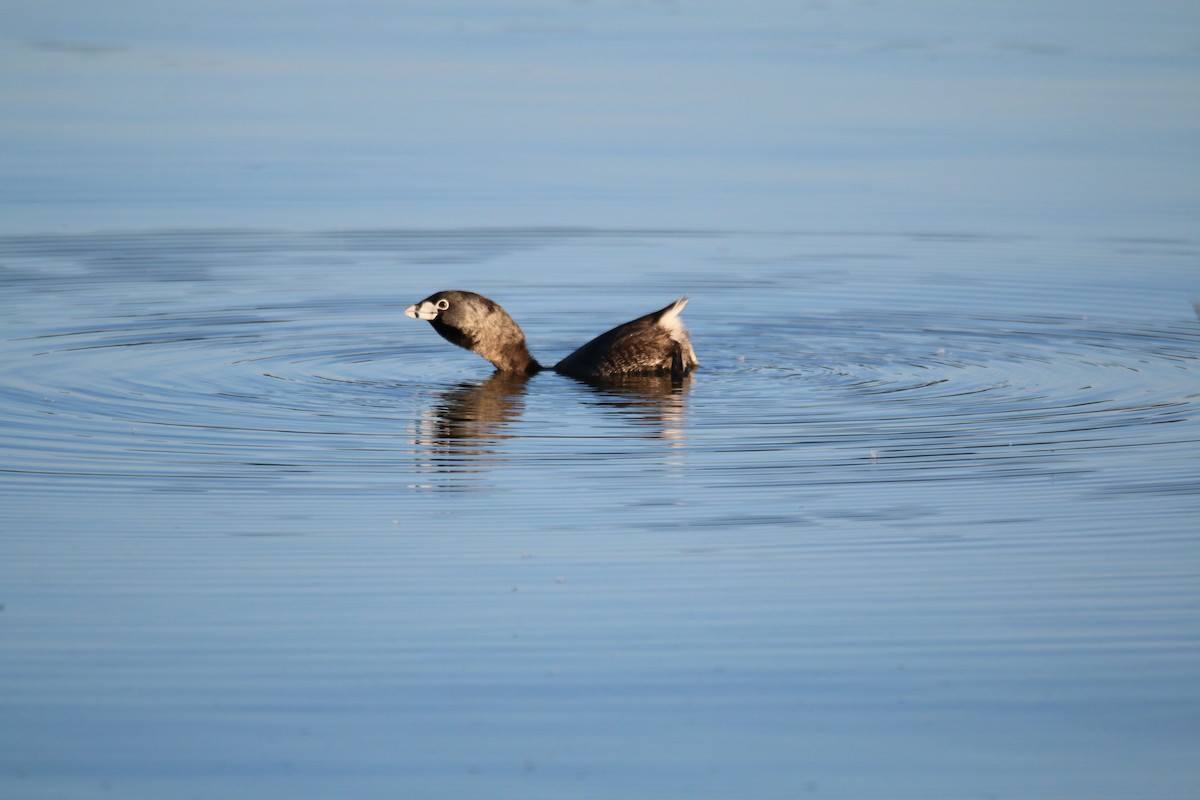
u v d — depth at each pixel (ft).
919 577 37.81
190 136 108.06
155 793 28.40
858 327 66.95
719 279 75.46
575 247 81.46
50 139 106.73
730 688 32.22
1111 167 98.99
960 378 58.03
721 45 142.82
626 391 57.11
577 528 41.45
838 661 33.35
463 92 123.03
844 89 123.34
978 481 45.06
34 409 52.80
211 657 33.55
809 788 28.58
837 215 88.22
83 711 31.30
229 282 73.92
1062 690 32.04
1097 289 72.64
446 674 32.83
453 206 90.07
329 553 39.52
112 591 36.99
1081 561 38.68
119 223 85.51
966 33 148.36
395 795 28.32
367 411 53.78
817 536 40.65
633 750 29.89
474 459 47.83
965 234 83.71
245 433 50.49
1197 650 33.65
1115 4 165.68
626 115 115.03
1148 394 55.16
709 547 39.93
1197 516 41.68
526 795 28.32
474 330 59.57
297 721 30.91
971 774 29.04
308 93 122.83
